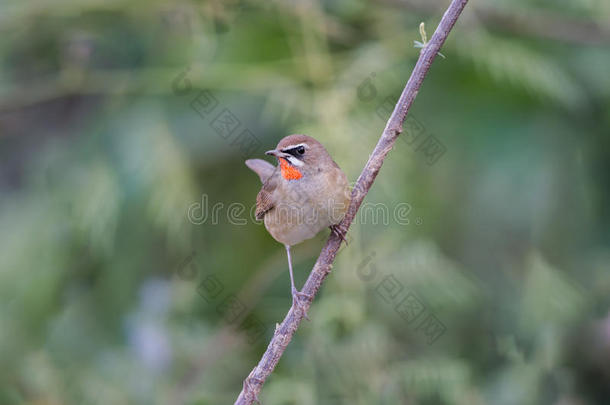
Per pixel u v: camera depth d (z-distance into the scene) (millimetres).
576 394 10719
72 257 12344
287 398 9805
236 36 12523
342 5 12320
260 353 11023
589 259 11523
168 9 11836
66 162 12531
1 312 11914
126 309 11891
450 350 11109
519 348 11109
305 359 10047
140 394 10672
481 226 11383
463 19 11594
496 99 11930
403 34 11789
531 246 11195
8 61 13000
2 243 12453
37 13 11953
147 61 12586
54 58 13000
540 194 11227
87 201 11586
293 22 12133
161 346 10883
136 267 12117
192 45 12117
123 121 12320
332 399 10039
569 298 10930
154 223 11938
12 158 13938
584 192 11500
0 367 11461
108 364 11211
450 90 12117
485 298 11414
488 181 11367
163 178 11508
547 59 12141
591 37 11688
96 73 12117
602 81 11883
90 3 11820
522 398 10609
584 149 11688
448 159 11539
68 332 11781
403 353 10680
